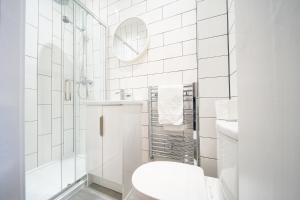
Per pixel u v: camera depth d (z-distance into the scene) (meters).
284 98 0.17
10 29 0.66
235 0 0.32
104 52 1.67
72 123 1.58
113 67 1.63
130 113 1.17
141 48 1.46
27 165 1.36
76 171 1.43
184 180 0.69
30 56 1.39
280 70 0.18
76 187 1.27
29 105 1.39
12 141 0.67
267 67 0.20
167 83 1.30
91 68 1.65
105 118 1.13
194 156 1.01
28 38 1.38
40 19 1.47
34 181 1.30
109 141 1.11
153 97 1.32
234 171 0.43
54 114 1.58
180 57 1.25
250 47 0.25
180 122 1.10
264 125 0.21
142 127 1.38
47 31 1.54
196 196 0.58
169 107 1.14
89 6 1.82
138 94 1.45
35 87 1.43
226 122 0.65
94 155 1.19
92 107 1.22
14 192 0.67
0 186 0.70
